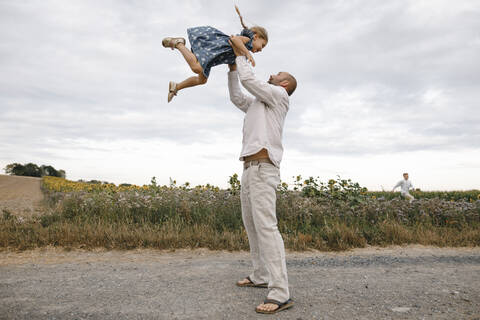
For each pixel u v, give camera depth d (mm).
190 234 5215
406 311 2266
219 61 2633
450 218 7207
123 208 6488
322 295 2662
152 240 4934
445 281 3164
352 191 7469
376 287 2918
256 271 2859
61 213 6574
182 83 2596
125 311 2182
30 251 4473
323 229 5977
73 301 2391
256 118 2572
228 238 5098
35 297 2486
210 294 2617
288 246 5184
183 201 6734
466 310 2291
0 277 3154
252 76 2441
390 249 5254
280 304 2266
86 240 4895
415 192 17781
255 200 2484
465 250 5219
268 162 2516
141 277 3184
